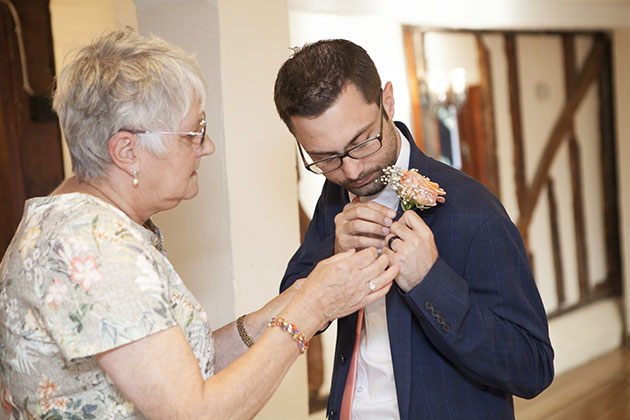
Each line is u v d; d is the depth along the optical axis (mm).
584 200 6574
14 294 1218
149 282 1157
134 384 1124
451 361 1497
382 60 4547
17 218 3395
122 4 2877
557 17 5441
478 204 1457
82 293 1132
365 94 1389
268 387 1230
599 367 5801
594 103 6688
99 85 1205
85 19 3525
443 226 1473
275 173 2580
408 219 1414
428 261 1382
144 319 1124
